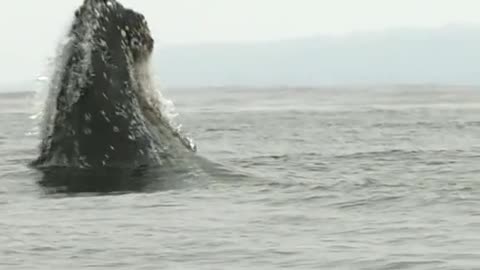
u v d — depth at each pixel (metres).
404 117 162.88
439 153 94.81
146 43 79.88
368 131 128.50
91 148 77.88
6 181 74.50
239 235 54.28
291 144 107.12
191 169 77.94
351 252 49.78
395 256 48.69
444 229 55.47
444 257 48.28
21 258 48.88
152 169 77.25
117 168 77.06
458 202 64.69
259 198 67.31
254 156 92.38
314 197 67.50
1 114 183.00
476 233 54.00
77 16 78.69
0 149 98.12
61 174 76.12
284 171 81.12
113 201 66.12
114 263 47.84
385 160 89.12
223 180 75.44
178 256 49.25
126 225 57.16
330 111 186.25
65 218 59.59
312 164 86.06
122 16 78.56
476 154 93.44
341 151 98.00
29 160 86.69
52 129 79.56
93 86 77.56
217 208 63.16
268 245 51.66
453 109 193.25
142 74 80.31
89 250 50.50
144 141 78.88
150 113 81.06
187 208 63.16
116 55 78.12
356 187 71.75
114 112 77.81
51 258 48.84
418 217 59.66
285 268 46.91
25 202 66.31
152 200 66.50
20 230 55.75
